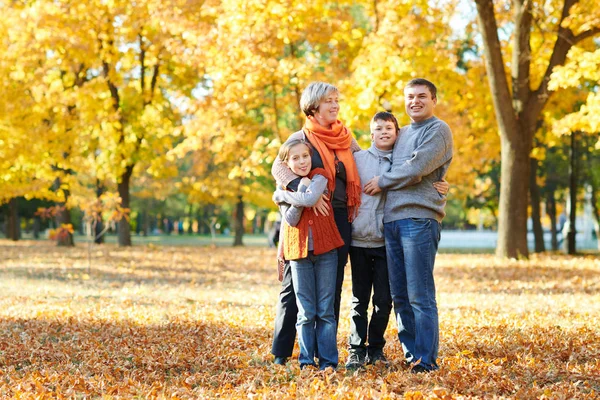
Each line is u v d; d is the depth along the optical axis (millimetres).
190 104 19078
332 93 5699
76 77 28469
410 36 16578
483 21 17516
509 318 8414
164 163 27688
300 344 5680
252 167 17859
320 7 15961
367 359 5820
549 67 17891
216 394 4980
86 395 5047
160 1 17812
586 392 4891
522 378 5234
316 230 5508
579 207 47594
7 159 24797
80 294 11812
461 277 14664
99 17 24703
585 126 15664
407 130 5727
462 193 34094
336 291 5777
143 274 16266
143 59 27875
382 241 5730
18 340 7184
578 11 16172
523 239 18344
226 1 15281
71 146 26172
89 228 16562
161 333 7590
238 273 16797
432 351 5461
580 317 8398
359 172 5789
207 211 51781
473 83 20297
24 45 23672
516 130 18078
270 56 16766
